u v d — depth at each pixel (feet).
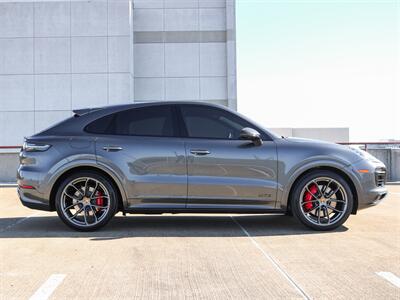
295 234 19.24
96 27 87.15
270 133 20.27
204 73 92.99
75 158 19.60
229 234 19.26
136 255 15.66
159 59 93.04
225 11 93.20
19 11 87.35
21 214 25.77
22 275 13.44
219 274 13.47
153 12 93.30
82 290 12.09
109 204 19.63
